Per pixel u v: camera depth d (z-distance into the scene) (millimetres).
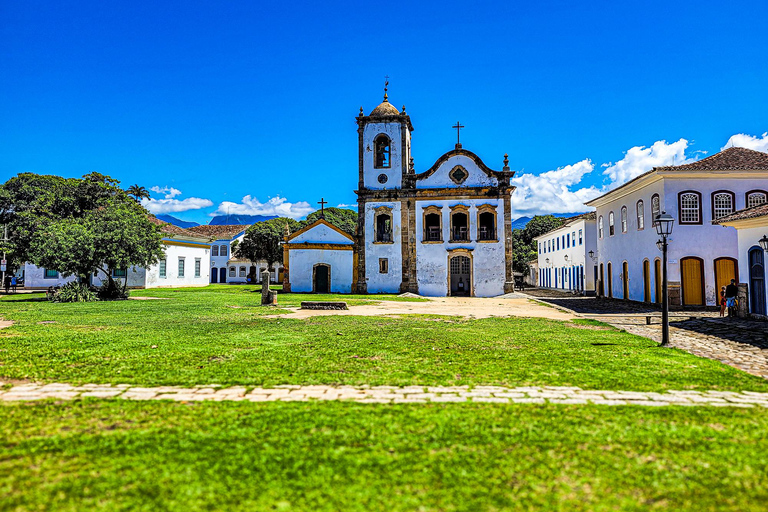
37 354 9414
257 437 5039
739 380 7746
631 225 27672
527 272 68375
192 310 19938
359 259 38906
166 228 44594
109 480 4035
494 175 37750
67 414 5754
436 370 8398
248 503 3707
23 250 31094
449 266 37812
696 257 22984
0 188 33781
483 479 4141
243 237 69312
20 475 4105
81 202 35156
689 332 13883
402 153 39094
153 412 5859
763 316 16469
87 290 26031
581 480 4145
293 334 12695
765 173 22391
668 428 5406
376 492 3895
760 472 4305
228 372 8031
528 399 6621
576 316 19344
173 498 3762
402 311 21609
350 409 6035
